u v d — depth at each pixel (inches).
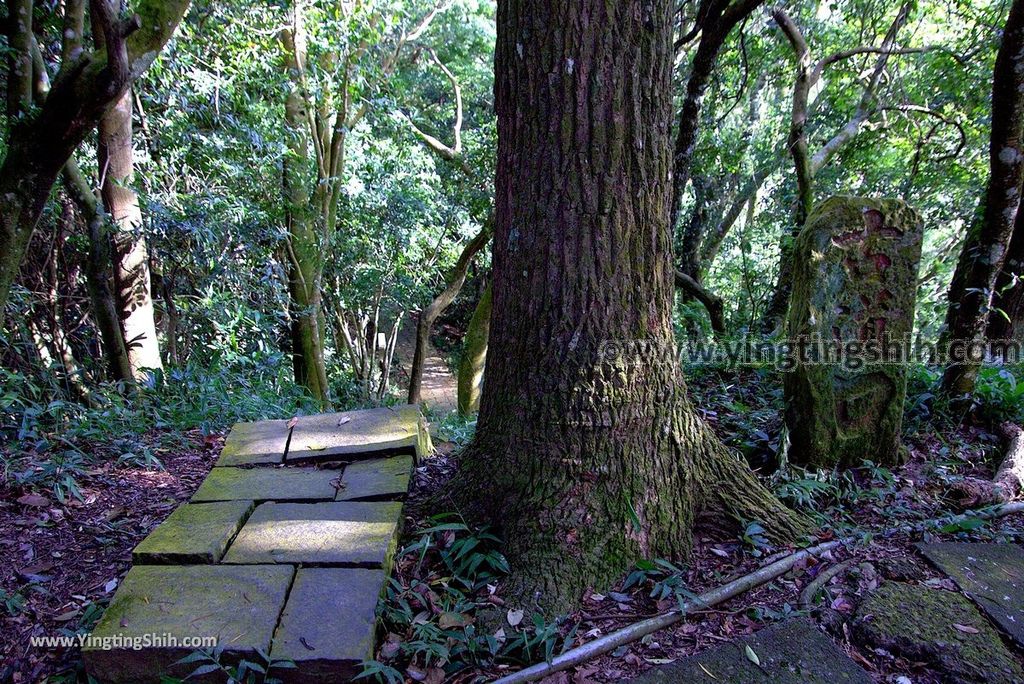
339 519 105.7
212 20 269.3
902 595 94.3
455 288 402.0
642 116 92.0
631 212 94.2
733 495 108.7
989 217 149.3
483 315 339.3
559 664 82.4
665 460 103.0
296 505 110.7
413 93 546.9
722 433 150.5
